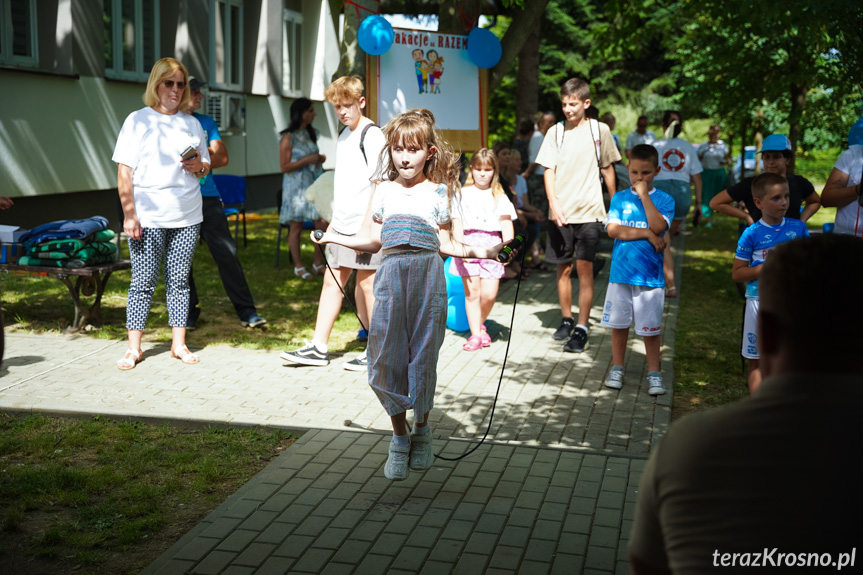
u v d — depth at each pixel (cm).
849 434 143
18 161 1210
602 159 748
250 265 1156
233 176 1296
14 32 1238
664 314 909
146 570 355
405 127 436
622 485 451
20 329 774
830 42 1012
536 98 1886
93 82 1370
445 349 750
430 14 1255
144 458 482
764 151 607
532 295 1015
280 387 620
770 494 142
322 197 779
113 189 1451
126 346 725
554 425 551
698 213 1769
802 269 151
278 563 362
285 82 2117
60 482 443
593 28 1305
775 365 156
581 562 367
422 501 428
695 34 1570
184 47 1591
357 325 835
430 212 439
